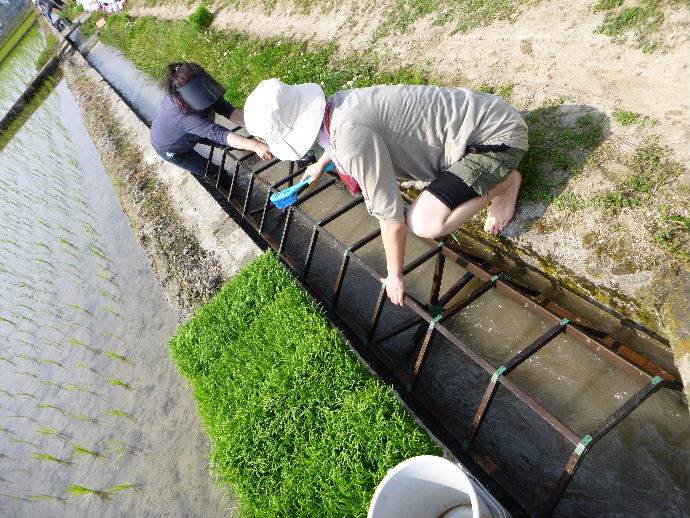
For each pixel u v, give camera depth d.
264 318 3.56
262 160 5.39
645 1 3.21
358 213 4.27
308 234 4.48
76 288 6.07
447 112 2.53
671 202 2.66
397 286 2.68
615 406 2.61
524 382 2.89
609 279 2.74
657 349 2.63
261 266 3.83
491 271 3.31
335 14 5.89
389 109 2.43
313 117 2.38
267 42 6.73
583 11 3.53
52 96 12.79
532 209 3.14
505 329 3.13
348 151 2.31
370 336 3.33
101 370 4.91
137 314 5.14
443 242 3.30
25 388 5.34
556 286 3.05
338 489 2.58
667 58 3.00
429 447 2.50
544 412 2.26
